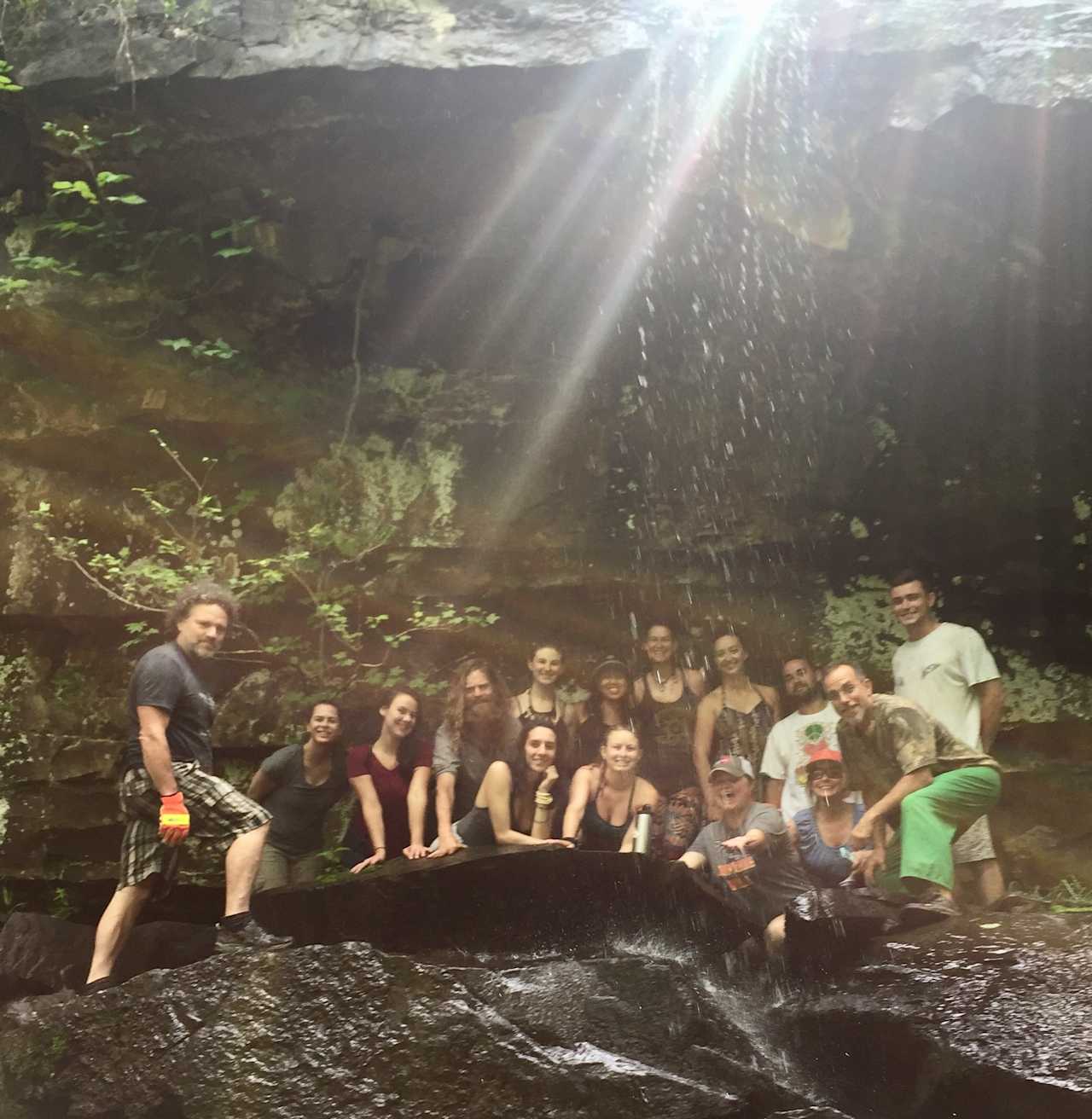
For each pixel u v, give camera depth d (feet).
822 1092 15.67
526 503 27.09
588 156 24.63
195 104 23.90
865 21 22.58
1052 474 26.58
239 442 26.58
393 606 26.63
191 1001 15.80
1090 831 24.90
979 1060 13.91
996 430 26.89
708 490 27.50
